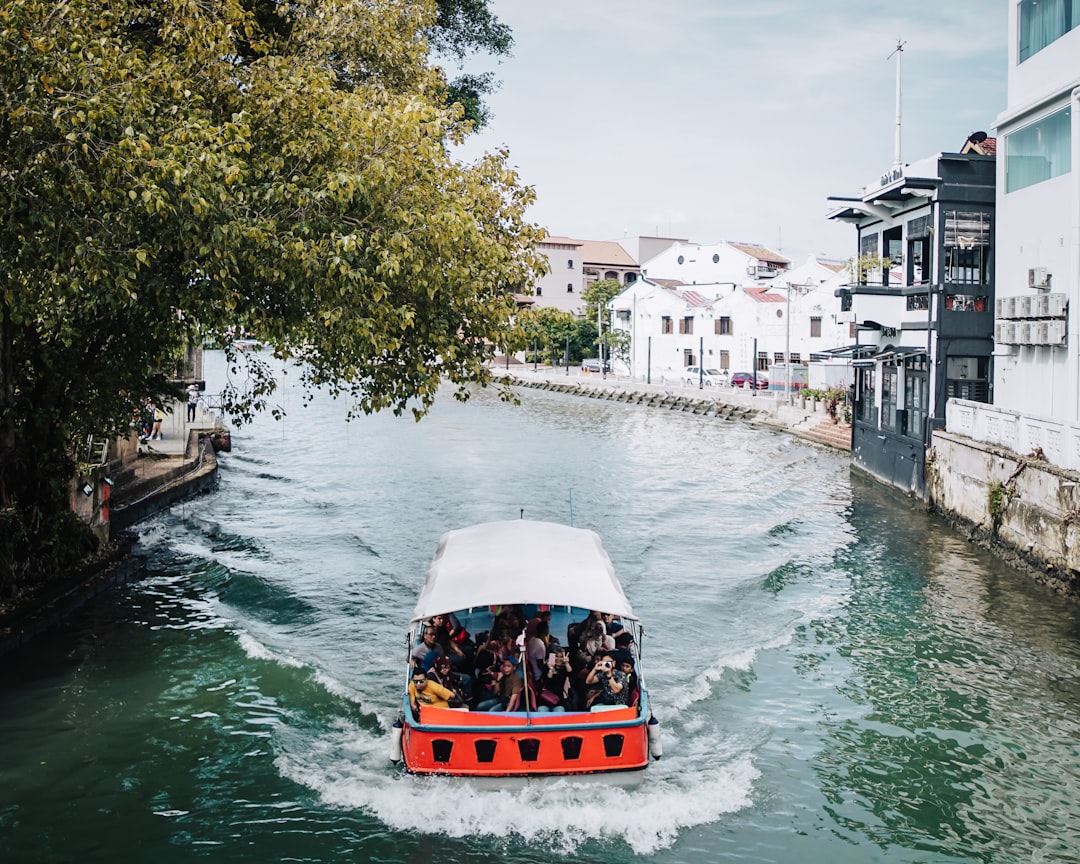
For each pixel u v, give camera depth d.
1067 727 13.20
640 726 10.75
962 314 27.31
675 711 13.61
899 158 30.19
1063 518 18.81
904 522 26.38
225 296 13.82
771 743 12.67
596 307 86.06
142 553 21.86
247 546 22.95
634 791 11.02
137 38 15.62
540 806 10.63
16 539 17.05
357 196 14.25
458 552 13.64
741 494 30.95
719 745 12.59
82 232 12.51
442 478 33.69
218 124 14.58
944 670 15.21
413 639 13.27
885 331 31.20
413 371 16.02
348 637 16.72
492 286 17.02
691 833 10.45
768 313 63.47
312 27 17.23
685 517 27.09
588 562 13.14
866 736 12.90
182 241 13.09
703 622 17.62
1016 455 21.64
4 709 13.39
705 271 87.44
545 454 40.41
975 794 11.43
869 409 33.78
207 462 31.84
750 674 15.05
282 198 13.73
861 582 20.22
